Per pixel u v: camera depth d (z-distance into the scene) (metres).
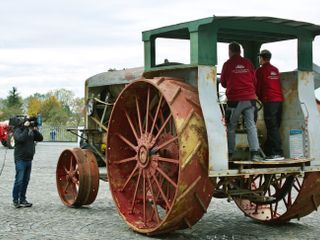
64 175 10.48
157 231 7.28
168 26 7.32
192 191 6.77
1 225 8.23
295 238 7.50
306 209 8.15
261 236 7.63
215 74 6.95
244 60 7.39
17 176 9.87
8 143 28.02
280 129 8.12
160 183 7.67
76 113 68.44
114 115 8.23
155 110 8.09
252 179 8.03
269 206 8.74
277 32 7.64
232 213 9.50
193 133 6.74
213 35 6.96
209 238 7.45
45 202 10.59
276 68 7.98
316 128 7.78
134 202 8.04
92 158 9.98
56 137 44.84
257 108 8.12
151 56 7.75
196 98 6.98
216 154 6.70
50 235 7.51
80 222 8.55
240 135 7.84
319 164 7.67
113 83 11.09
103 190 12.45
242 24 7.21
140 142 7.77
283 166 7.64
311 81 7.98
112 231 7.83
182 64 7.39
